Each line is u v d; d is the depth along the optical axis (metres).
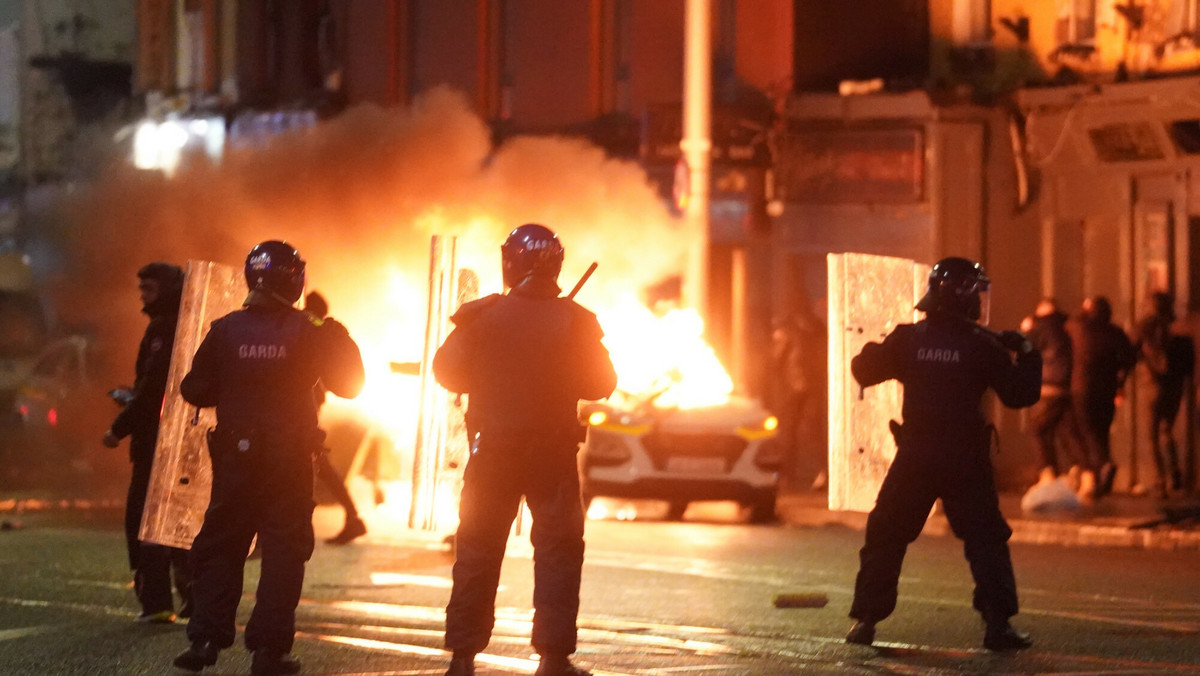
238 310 29.16
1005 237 82.56
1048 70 83.25
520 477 27.47
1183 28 77.62
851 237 85.69
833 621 36.62
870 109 84.50
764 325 88.94
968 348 32.19
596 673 29.66
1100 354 68.56
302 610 37.22
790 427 79.56
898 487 32.44
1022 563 50.59
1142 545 57.06
